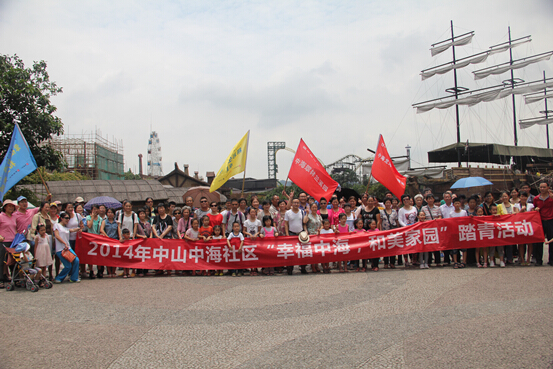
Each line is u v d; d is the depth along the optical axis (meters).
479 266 10.00
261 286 8.46
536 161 38.56
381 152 12.46
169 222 10.86
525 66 35.50
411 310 6.21
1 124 18.34
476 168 30.50
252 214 10.33
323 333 5.29
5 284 8.63
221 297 7.47
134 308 6.73
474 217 10.20
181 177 46.62
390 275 9.28
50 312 6.52
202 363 4.37
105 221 10.50
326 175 12.16
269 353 4.63
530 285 7.61
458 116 38.25
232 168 12.16
